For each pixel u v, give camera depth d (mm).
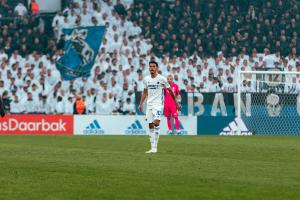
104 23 104562
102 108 93375
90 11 105312
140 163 36625
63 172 31688
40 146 53125
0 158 39719
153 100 47938
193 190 25734
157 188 26266
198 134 83875
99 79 97875
